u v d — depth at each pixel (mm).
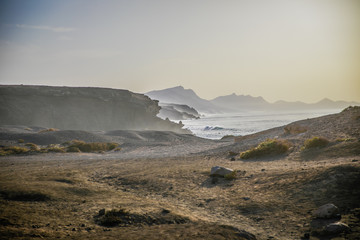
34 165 24516
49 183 14180
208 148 36938
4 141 45719
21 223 7453
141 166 22531
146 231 7266
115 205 10375
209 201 11820
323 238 7113
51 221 8070
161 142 52406
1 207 8992
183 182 15648
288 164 17641
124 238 6562
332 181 10797
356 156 16156
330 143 21312
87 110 134875
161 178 16812
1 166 24031
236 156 25359
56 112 126188
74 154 36312
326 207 8562
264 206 10234
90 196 12070
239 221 9156
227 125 186375
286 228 8172
